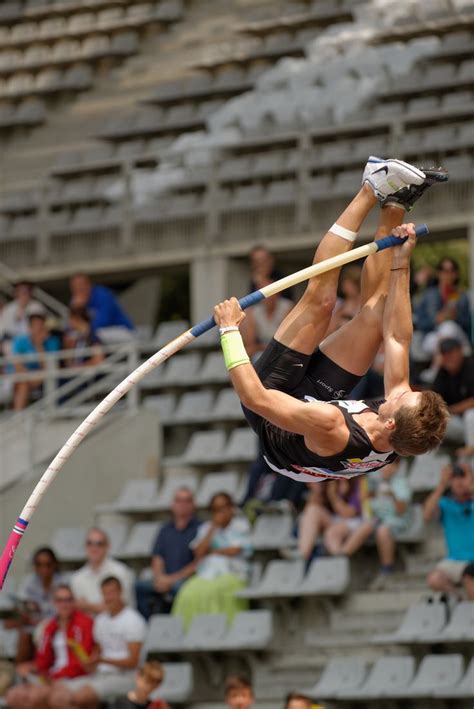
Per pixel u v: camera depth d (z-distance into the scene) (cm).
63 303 3969
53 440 3020
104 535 2550
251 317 2967
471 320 2972
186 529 2561
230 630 2455
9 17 4778
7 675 2456
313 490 2502
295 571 2473
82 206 3888
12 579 2872
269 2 4422
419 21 3950
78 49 4619
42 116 4438
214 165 3606
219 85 4162
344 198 3425
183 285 4791
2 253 3847
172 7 4534
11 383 3312
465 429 2619
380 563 2509
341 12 4153
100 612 2478
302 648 2448
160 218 3647
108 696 2347
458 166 3325
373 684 2281
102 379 3166
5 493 2920
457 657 2238
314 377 1354
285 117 3775
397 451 1248
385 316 1306
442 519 2361
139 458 3042
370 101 3712
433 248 4603
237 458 2891
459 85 3641
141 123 4172
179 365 3266
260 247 2998
